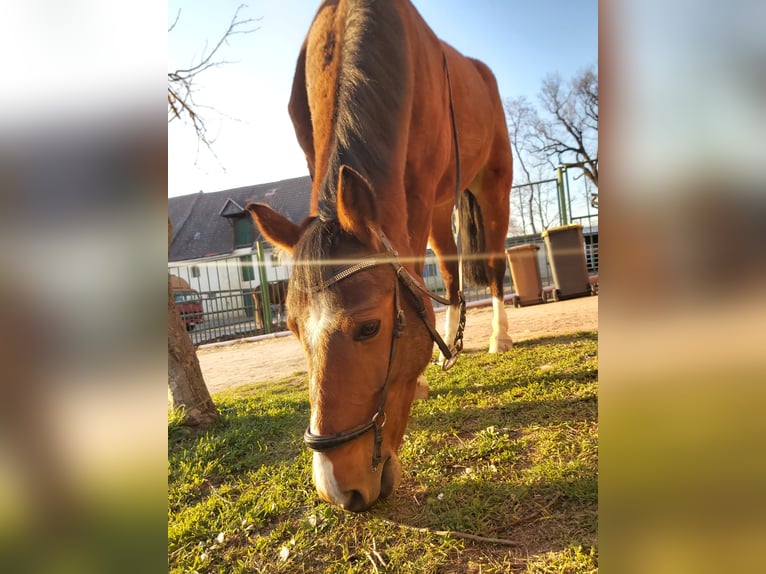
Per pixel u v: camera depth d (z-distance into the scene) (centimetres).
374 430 162
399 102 212
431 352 197
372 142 193
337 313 154
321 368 153
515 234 952
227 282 1113
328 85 207
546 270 941
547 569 155
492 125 417
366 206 162
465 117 359
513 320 613
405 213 204
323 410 151
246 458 278
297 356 668
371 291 160
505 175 454
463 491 207
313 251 161
